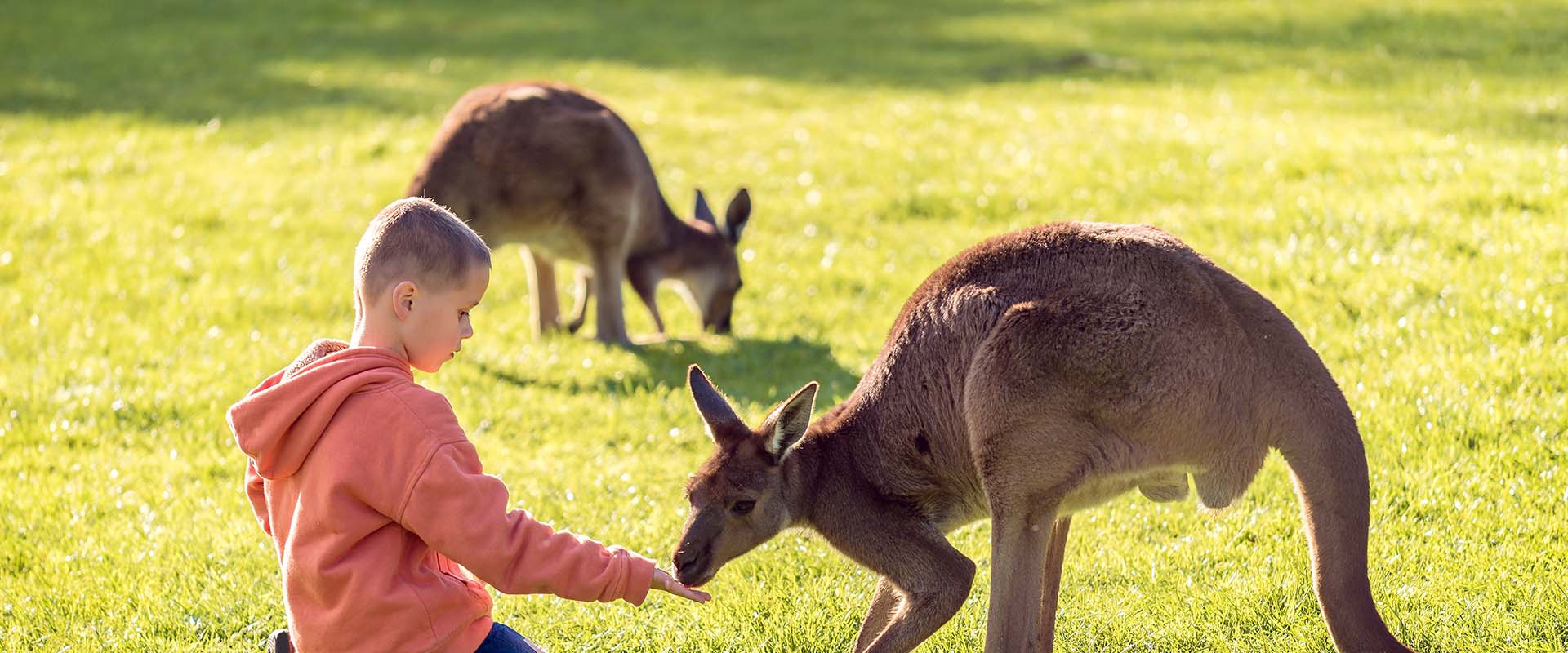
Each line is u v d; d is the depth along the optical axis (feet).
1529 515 16.47
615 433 22.75
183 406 23.86
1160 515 17.72
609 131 28.19
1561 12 61.46
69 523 18.63
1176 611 15.01
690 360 27.30
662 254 30.25
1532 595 14.55
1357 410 20.03
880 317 29.63
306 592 9.89
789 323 30.09
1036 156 40.96
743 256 35.06
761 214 38.60
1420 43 57.72
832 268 33.19
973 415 12.93
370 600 9.71
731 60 65.77
